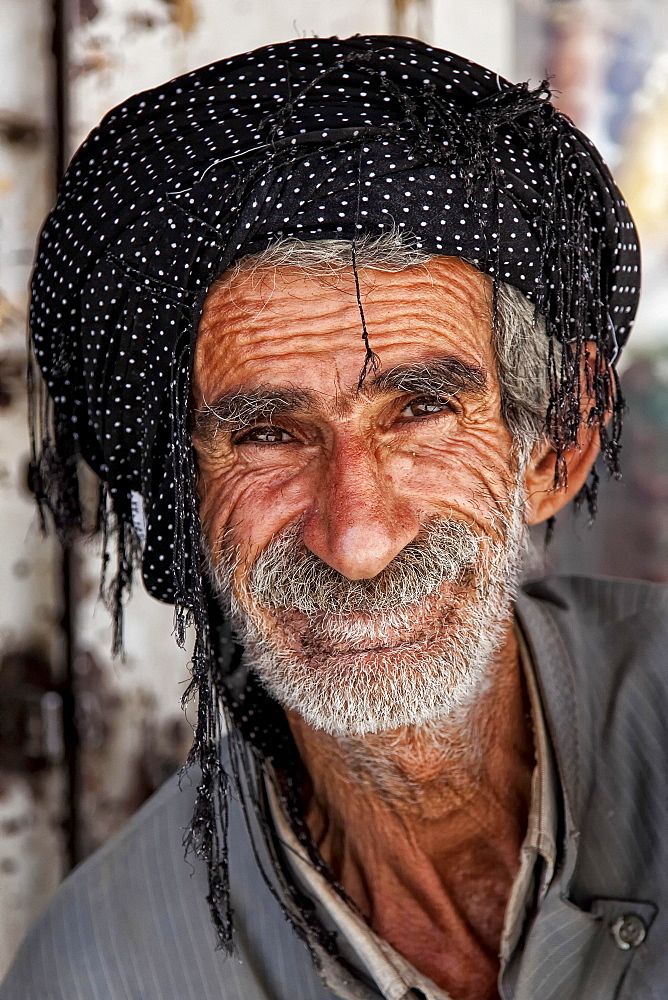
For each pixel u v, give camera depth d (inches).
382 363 42.2
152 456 46.3
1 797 67.0
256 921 49.4
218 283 42.8
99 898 52.0
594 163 45.3
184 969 49.6
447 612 44.8
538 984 44.5
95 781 67.5
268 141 41.4
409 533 43.6
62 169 65.6
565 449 46.6
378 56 42.6
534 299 44.1
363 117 41.3
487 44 70.1
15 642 66.9
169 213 42.3
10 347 65.2
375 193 40.3
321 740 46.9
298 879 48.5
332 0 66.9
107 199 44.2
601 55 80.3
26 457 65.9
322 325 42.0
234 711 50.1
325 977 46.8
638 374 80.9
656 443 80.1
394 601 43.6
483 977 48.3
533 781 46.8
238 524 45.7
